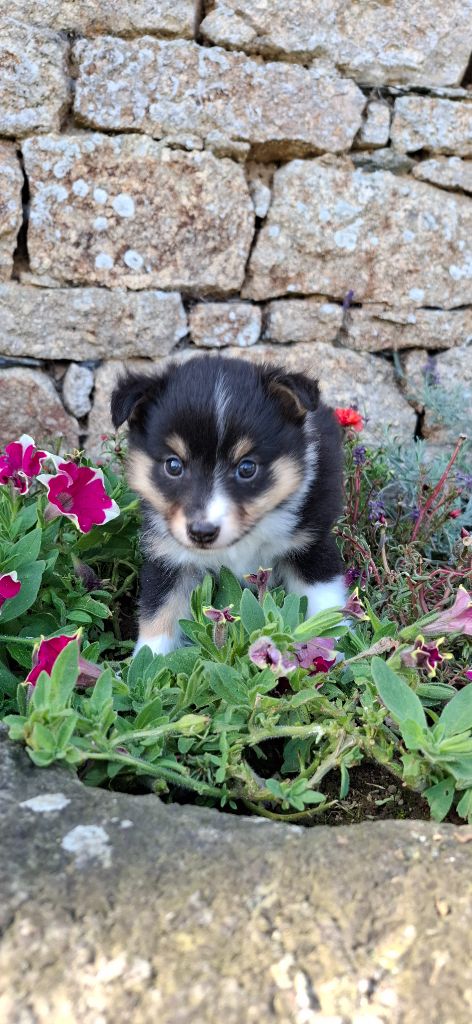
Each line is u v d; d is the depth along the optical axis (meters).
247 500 0.46
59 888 0.27
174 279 0.69
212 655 0.41
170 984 0.25
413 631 0.39
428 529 0.59
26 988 0.25
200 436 0.45
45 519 0.48
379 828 0.31
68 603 0.50
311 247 0.71
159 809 0.32
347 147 0.70
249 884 0.28
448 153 0.72
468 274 0.74
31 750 0.33
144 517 0.51
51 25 0.62
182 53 0.64
